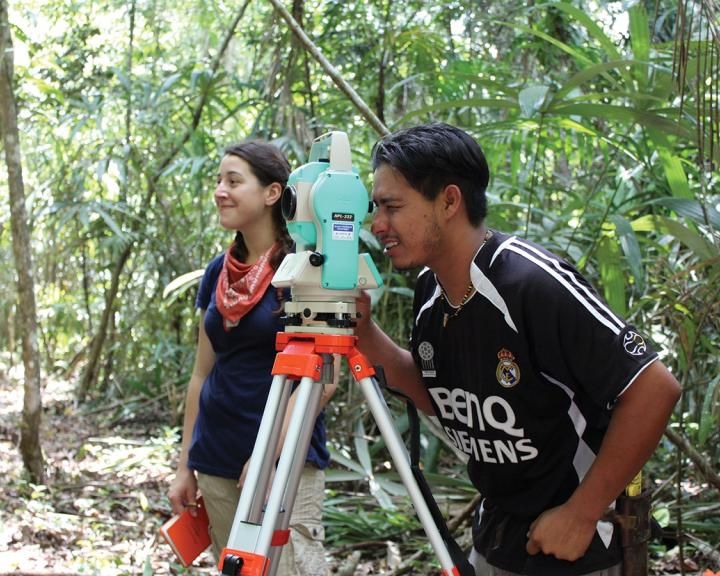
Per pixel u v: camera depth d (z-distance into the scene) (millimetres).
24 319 3961
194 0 6371
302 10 4230
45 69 5691
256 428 2150
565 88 2604
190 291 5891
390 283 4449
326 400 2102
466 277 1562
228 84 5215
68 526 3434
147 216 5832
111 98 5488
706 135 2502
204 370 2395
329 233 1599
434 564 3035
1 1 3875
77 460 4676
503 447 1588
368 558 3266
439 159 1505
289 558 2049
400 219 1529
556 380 1520
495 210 3713
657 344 3059
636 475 1503
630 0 2443
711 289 2594
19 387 6945
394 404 4398
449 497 3547
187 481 2314
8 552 3111
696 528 3055
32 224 5676
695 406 3240
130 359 6395
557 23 4398
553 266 1498
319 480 2146
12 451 4746
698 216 2629
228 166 2248
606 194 4098
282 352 1632
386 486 3773
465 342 1576
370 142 4793
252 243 2277
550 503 1581
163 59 6477
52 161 6242
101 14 6352
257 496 1638
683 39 2045
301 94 4785
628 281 3641
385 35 4477
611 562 1559
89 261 6910
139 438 5348
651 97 2621
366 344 1788
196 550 2293
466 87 4730
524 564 1608
